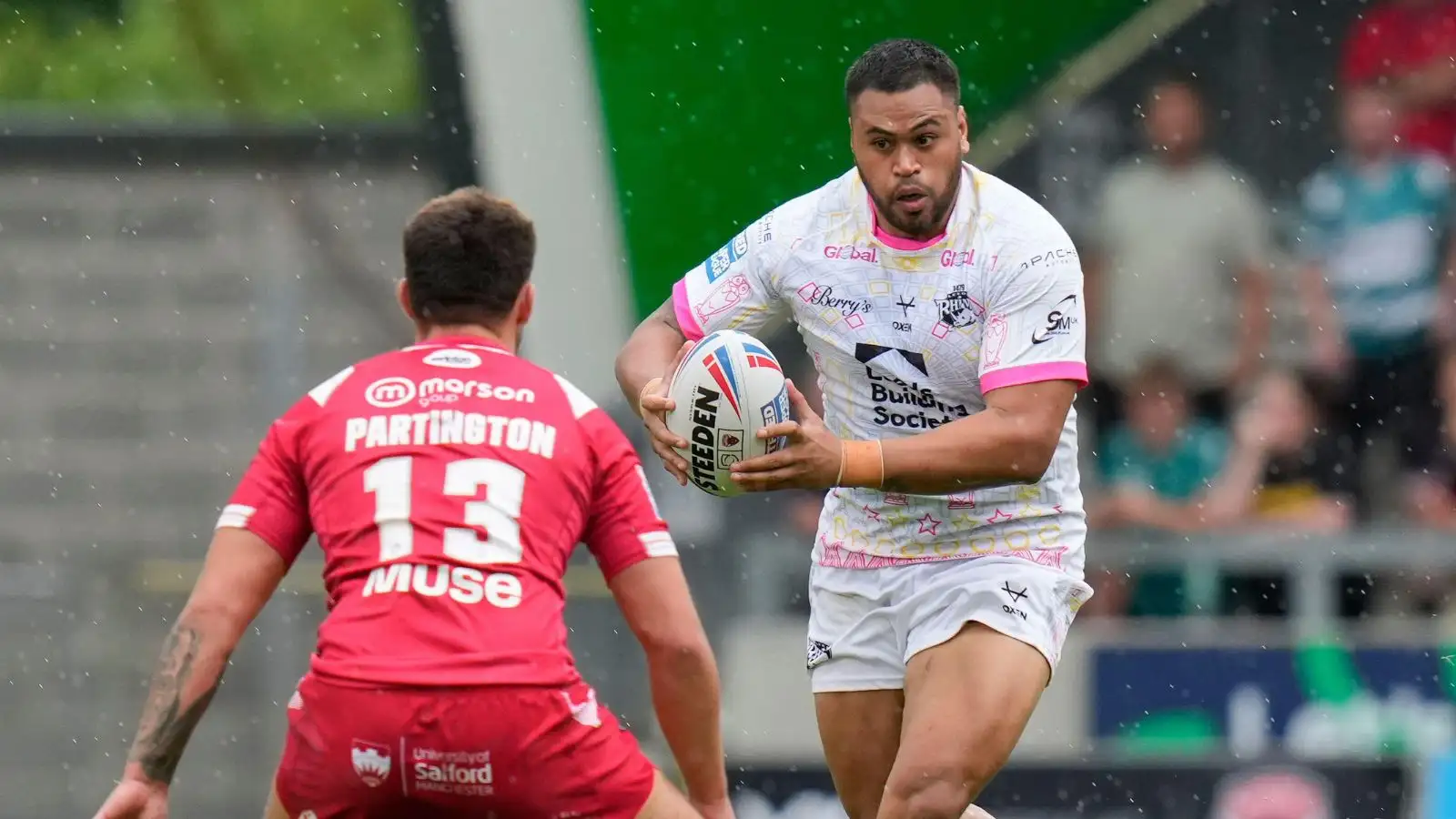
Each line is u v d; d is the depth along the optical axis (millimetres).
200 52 54969
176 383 41656
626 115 39375
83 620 40031
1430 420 35656
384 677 14828
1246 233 36219
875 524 18406
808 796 28891
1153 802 28562
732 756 29953
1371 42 37562
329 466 15688
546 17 39469
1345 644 30453
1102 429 36031
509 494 15508
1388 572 33281
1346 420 35844
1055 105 38562
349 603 15273
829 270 17812
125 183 41875
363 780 14984
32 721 39406
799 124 39125
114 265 41875
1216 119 38062
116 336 41812
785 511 35688
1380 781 28391
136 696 39656
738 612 35031
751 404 16562
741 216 39344
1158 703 30656
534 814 15211
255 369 41938
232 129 41656
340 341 41844
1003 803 28781
